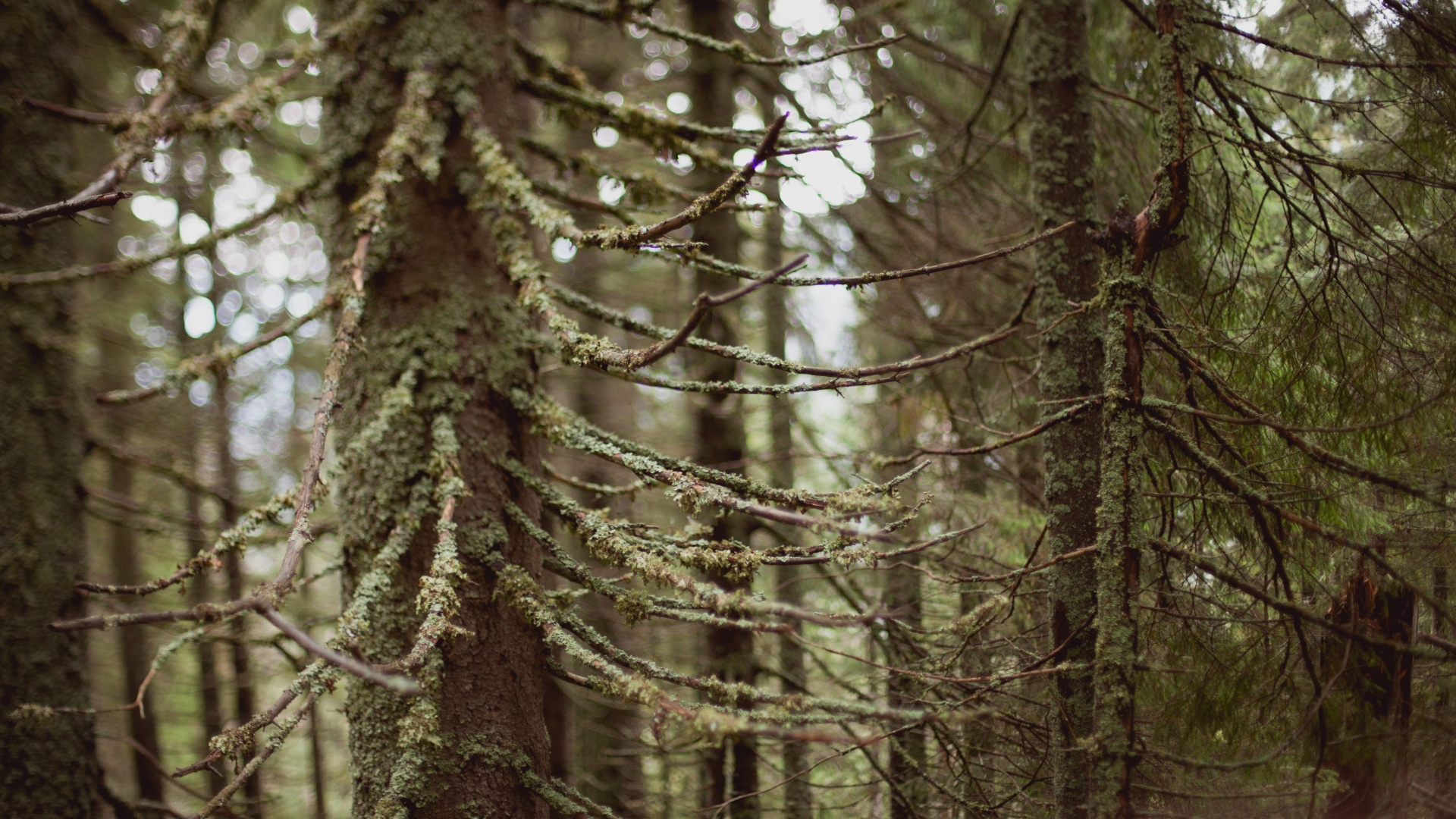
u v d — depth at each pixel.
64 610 3.16
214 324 7.81
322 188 2.99
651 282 8.45
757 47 5.62
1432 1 2.94
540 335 2.99
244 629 4.51
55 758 3.04
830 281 2.30
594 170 3.35
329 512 6.50
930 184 5.31
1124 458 2.37
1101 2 4.08
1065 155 3.23
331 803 7.94
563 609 2.56
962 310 5.22
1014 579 2.86
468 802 2.47
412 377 2.72
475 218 2.96
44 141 3.31
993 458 4.61
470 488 2.70
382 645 2.57
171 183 6.75
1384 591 2.64
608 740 6.61
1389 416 2.70
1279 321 3.06
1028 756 3.22
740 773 5.02
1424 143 3.05
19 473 3.09
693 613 2.25
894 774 4.12
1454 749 2.39
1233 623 2.85
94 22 3.68
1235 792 2.56
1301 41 3.54
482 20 3.10
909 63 5.79
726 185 1.96
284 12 5.89
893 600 4.55
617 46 7.20
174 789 7.90
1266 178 3.02
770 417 6.68
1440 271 2.92
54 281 2.61
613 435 2.64
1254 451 2.94
